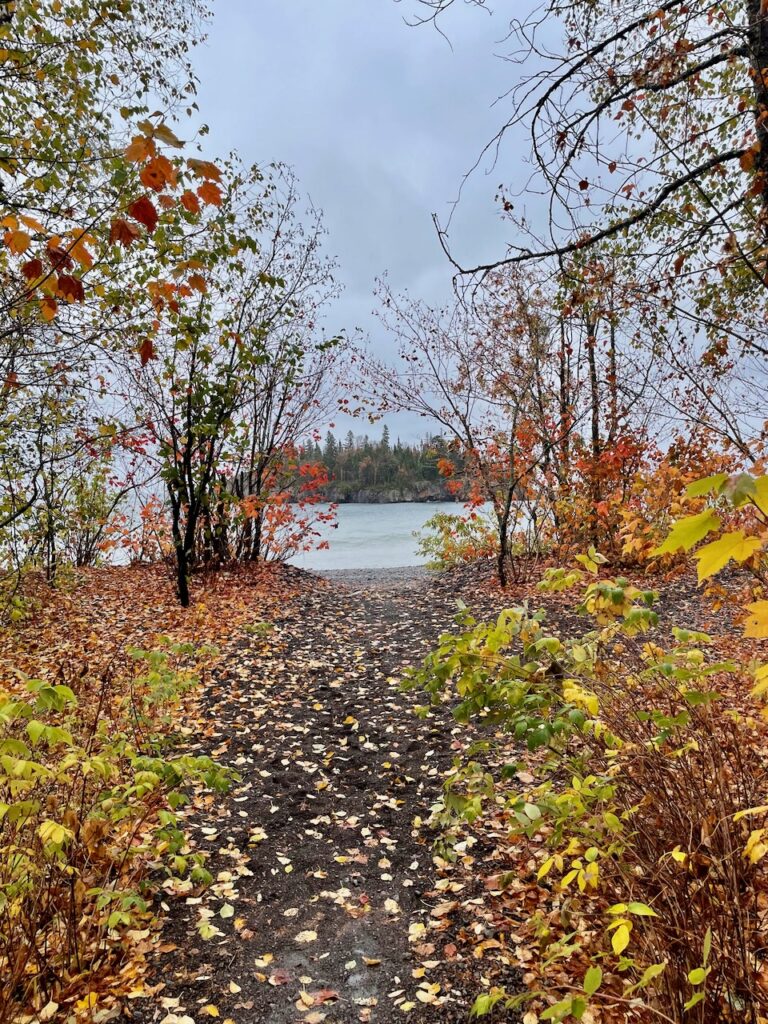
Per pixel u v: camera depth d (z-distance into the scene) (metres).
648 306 5.02
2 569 7.81
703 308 5.10
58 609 7.84
